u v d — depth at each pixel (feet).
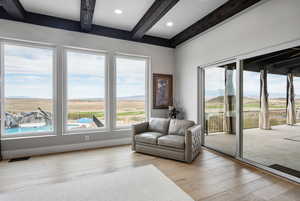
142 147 11.65
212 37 12.05
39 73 11.91
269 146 8.98
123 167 9.31
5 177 8.07
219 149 12.10
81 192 6.81
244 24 9.75
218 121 12.17
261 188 7.16
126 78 14.92
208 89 13.08
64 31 12.17
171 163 9.94
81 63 13.21
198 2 10.00
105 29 13.51
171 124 12.55
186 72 14.92
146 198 6.42
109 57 13.79
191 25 13.15
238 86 10.27
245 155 10.11
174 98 16.61
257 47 9.05
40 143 11.52
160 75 15.94
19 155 10.92
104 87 13.97
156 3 9.80
